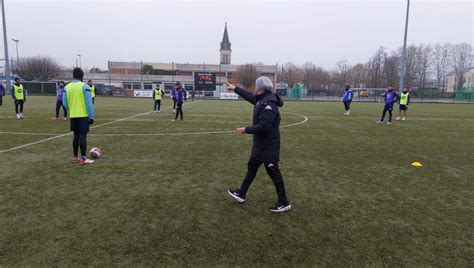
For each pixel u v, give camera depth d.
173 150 8.48
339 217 4.27
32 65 64.50
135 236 3.63
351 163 7.42
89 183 5.50
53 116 16.30
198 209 4.45
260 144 4.34
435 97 52.22
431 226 4.05
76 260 3.12
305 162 7.43
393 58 71.06
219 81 68.69
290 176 6.21
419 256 3.33
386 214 4.40
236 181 5.79
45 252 3.25
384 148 9.38
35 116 16.23
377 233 3.82
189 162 7.17
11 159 7.14
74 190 5.12
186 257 3.22
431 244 3.59
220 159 7.51
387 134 12.40
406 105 18.58
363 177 6.24
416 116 21.56
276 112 4.20
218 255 3.27
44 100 31.89
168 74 77.38
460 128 14.99
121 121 15.27
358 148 9.30
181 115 16.42
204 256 3.24
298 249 3.42
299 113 22.45
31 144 8.91
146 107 25.27
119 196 4.89
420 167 7.16
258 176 6.11
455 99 50.44
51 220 4.00
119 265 3.05
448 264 3.20
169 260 3.16
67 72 73.00
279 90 54.28
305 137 11.23
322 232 3.82
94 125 13.66
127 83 66.06
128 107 25.06
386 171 6.75
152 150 8.44
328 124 15.55
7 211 4.25
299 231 3.84
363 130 13.46
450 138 11.70
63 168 6.45
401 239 3.69
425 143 10.47
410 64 70.94
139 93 48.94
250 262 3.15
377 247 3.49
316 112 23.58
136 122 14.97
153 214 4.25
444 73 80.19
